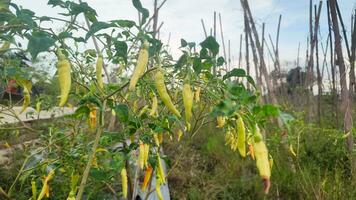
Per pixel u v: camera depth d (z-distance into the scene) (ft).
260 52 23.95
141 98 9.86
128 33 6.90
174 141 21.79
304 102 39.34
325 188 15.96
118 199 10.80
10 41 5.56
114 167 7.63
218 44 5.58
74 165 8.97
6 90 11.29
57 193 11.35
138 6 5.82
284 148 18.98
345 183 16.97
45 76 10.11
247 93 4.91
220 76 6.91
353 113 24.88
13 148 17.48
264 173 4.32
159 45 5.82
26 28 5.35
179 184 19.22
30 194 13.33
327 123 28.68
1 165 15.76
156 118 8.60
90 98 6.21
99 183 9.95
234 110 4.71
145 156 7.35
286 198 17.07
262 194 16.94
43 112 23.82
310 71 28.12
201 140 24.64
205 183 18.79
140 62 5.21
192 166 20.98
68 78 4.70
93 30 5.29
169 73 7.57
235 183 18.34
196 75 5.89
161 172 7.67
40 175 9.39
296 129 17.51
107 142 8.71
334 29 17.74
